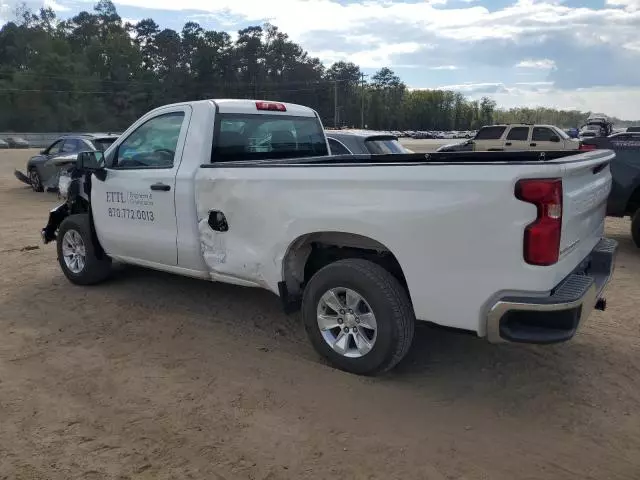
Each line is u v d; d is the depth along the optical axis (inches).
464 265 142.3
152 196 211.8
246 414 147.8
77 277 256.8
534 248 133.2
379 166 152.8
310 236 174.1
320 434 138.9
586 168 148.1
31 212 506.3
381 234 153.6
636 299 242.5
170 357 182.9
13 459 129.1
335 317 170.1
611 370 173.5
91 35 5221.5
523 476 123.8
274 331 205.6
